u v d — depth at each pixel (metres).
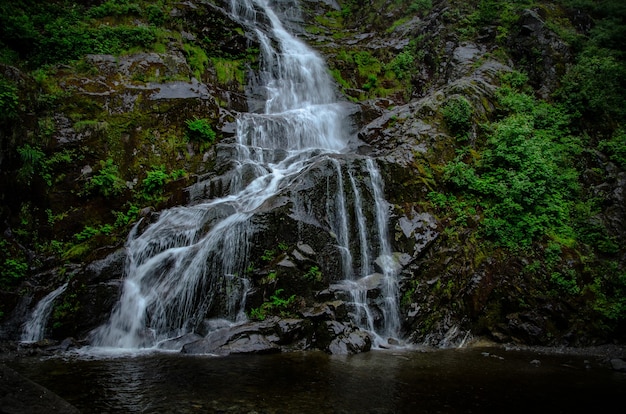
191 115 13.72
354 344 8.95
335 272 10.83
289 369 7.30
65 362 7.58
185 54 15.98
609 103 16.27
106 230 11.40
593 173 14.38
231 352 8.23
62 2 14.87
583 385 7.09
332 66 20.36
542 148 14.07
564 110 16.02
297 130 15.67
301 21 23.61
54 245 10.84
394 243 11.83
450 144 14.19
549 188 13.18
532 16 18.34
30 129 11.18
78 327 9.22
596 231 12.69
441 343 10.36
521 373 7.78
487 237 12.26
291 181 11.88
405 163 13.08
